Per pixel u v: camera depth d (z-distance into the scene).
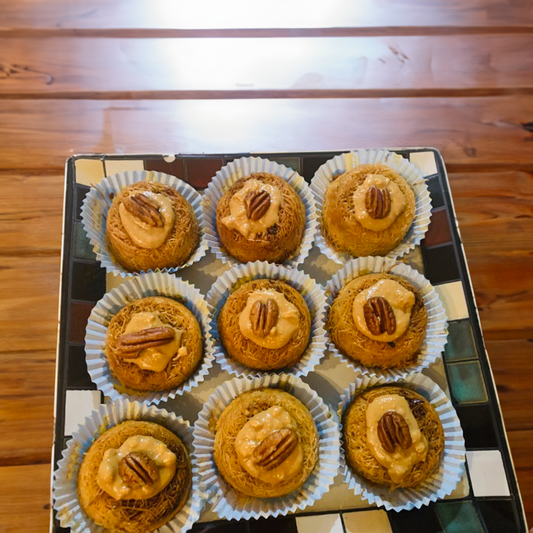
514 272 0.36
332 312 0.32
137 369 0.29
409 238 0.34
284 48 0.39
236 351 0.30
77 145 0.36
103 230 0.33
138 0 0.39
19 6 0.39
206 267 0.33
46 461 0.30
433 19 0.41
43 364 0.32
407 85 0.39
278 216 0.31
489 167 0.38
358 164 0.35
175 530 0.27
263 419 0.27
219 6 0.40
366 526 0.28
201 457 0.28
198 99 0.38
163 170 0.34
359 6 0.41
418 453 0.27
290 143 0.37
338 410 0.30
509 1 0.41
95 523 0.26
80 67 0.38
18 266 0.33
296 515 0.29
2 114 0.36
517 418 0.33
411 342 0.30
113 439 0.27
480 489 0.29
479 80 0.40
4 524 0.29
